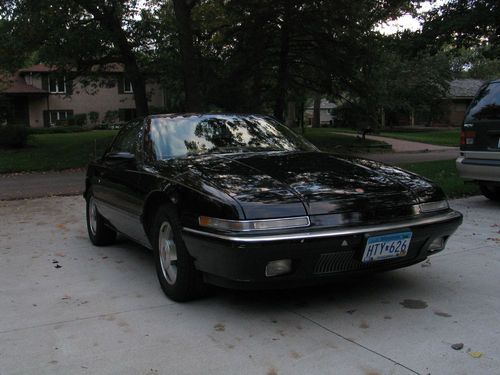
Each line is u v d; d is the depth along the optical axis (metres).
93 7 18.42
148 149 4.94
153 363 3.19
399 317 3.83
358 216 3.71
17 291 4.62
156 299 4.34
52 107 42.34
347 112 25.95
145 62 22.50
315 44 22.66
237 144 5.06
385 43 21.31
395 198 3.93
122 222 5.35
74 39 17.80
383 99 35.00
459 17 17.08
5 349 3.43
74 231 7.26
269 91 23.86
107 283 4.81
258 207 3.55
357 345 3.37
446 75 42.62
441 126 51.56
